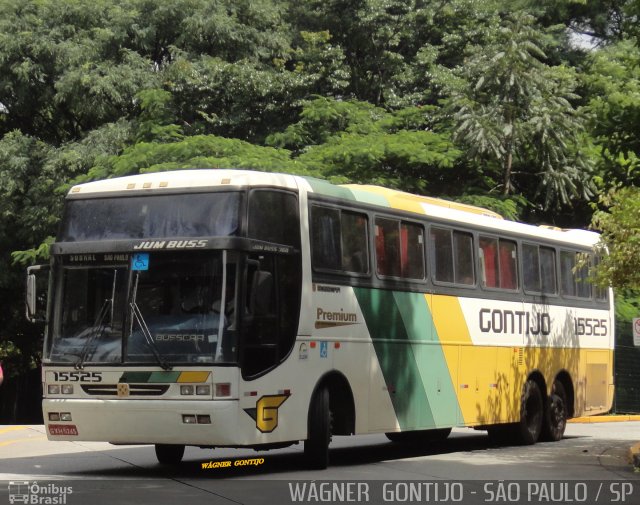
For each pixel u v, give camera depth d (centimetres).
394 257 1892
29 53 3956
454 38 4341
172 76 3950
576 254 2544
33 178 3850
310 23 4569
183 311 1542
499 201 3422
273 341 1587
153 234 1588
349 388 1747
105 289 1584
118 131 3750
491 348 2172
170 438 1523
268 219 1605
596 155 3341
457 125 3412
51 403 1584
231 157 3306
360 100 4372
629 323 3697
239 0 4259
